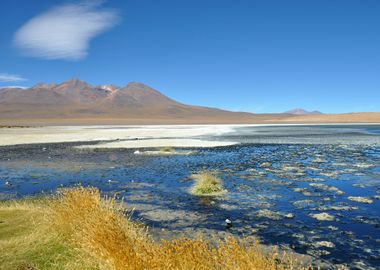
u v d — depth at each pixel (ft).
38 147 121.49
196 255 15.56
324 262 24.40
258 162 79.00
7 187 54.13
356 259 24.90
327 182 54.13
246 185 52.31
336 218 34.88
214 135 186.80
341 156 88.99
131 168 71.31
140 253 17.11
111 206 25.70
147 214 37.24
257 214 36.73
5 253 21.79
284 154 95.25
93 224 20.52
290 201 42.22
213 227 32.53
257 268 14.99
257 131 241.14
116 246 17.52
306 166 71.87
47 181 58.75
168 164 76.48
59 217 26.40
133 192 48.70
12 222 29.66
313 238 29.19
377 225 32.53
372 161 78.38
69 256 21.79
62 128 301.22
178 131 234.58
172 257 15.76
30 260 21.27
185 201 42.98
